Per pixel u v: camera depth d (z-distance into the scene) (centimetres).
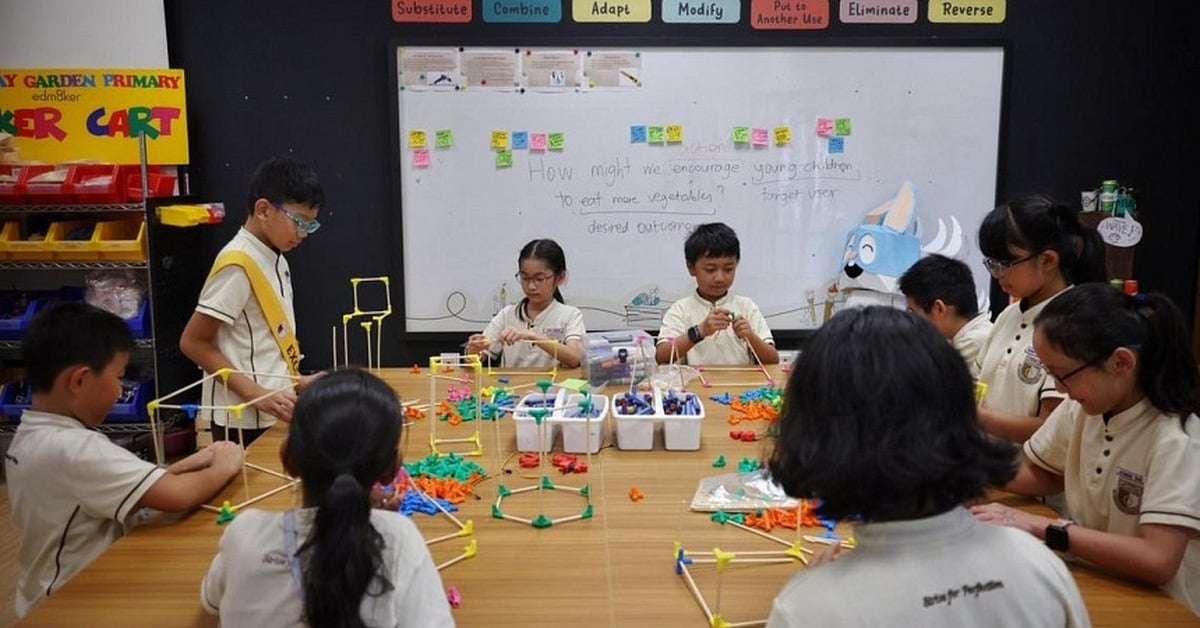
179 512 146
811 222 349
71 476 139
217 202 346
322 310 355
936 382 79
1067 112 346
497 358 296
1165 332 125
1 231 320
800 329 357
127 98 326
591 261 351
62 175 312
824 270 353
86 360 140
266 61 338
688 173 345
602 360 231
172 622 112
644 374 234
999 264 176
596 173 344
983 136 343
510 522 144
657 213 348
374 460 101
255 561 97
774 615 83
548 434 180
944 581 79
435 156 341
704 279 275
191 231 342
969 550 81
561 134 341
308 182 212
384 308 355
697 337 257
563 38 334
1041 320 131
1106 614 114
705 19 336
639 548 134
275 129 342
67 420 143
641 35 338
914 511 80
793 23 337
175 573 126
